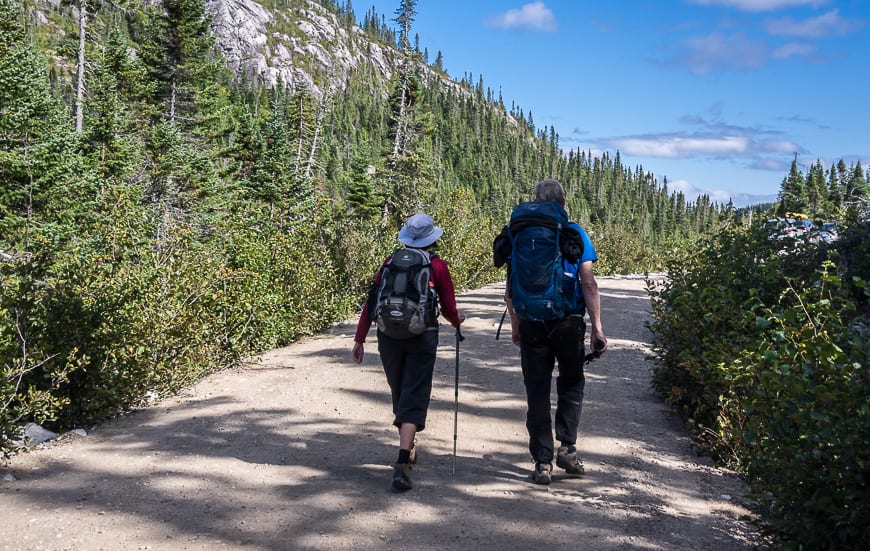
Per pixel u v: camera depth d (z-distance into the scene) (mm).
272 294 9555
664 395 6801
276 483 4438
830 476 3080
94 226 7914
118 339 6195
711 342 5773
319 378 7559
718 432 5191
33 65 20031
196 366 7539
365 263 13461
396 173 29844
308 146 58531
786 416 3412
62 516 3824
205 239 10195
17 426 4996
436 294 4660
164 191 26188
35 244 6758
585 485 4559
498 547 3588
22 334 5344
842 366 3244
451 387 7117
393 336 4523
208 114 36781
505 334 10359
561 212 4637
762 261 6219
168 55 35000
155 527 3709
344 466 4824
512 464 4969
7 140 17062
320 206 13297
